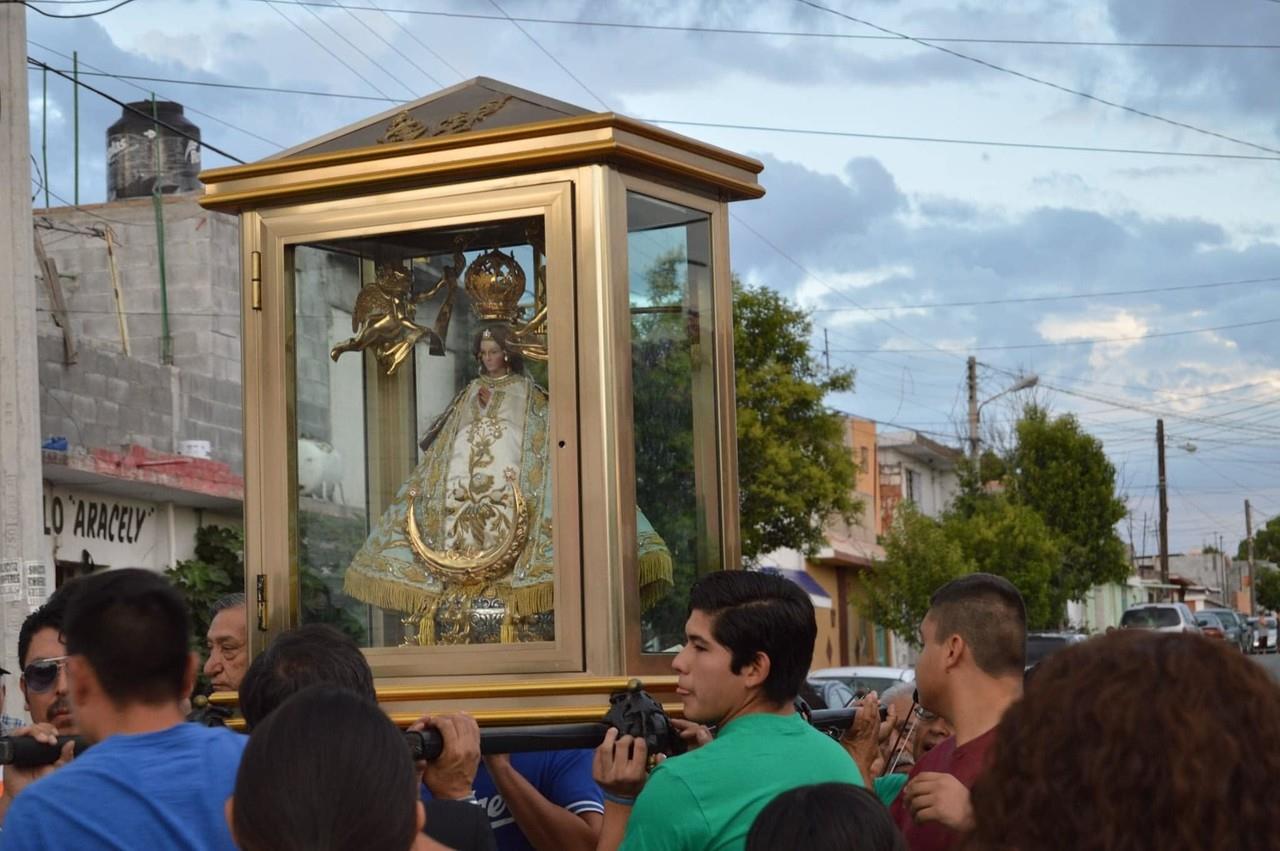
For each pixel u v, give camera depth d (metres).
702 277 4.38
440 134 4.33
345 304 4.43
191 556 15.13
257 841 2.31
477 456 4.35
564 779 4.29
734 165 4.47
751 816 3.36
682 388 4.29
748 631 3.58
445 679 4.13
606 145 4.05
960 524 32.28
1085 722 1.74
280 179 4.32
